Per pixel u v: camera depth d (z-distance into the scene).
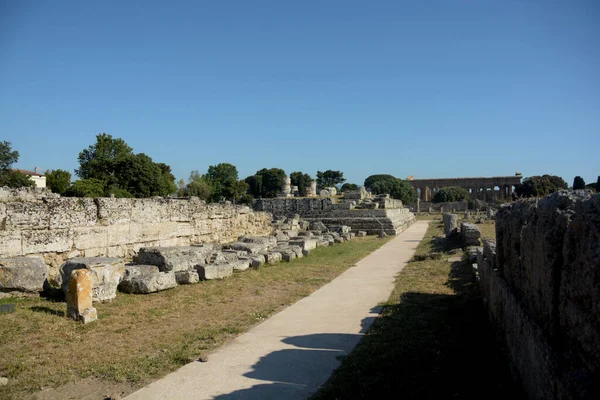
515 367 6.16
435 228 44.66
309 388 6.38
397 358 7.36
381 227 36.31
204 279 14.48
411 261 20.23
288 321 10.05
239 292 13.02
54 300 10.85
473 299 11.34
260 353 7.85
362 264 19.53
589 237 3.83
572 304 4.20
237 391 6.27
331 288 13.96
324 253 23.14
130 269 12.77
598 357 3.57
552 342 4.70
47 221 13.29
